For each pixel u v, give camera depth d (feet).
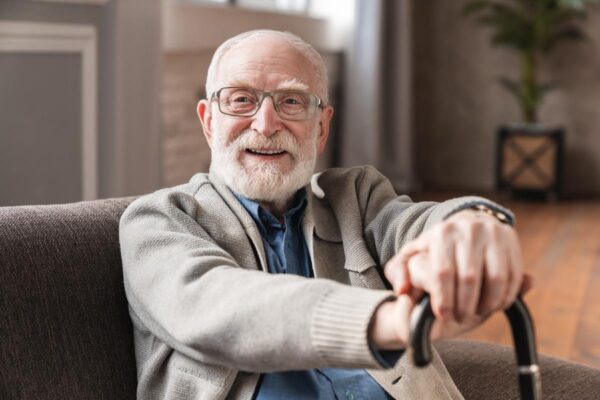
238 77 5.51
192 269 4.55
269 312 3.93
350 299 3.69
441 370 5.62
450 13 25.88
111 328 5.17
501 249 3.44
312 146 5.65
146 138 12.74
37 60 10.89
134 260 4.98
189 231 5.15
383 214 5.72
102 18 11.85
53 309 4.92
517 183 24.11
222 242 5.32
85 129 11.71
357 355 3.57
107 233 5.41
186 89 16.93
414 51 26.37
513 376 5.87
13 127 10.61
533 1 23.56
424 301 3.40
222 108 5.57
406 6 23.76
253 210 5.59
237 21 18.01
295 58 5.62
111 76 11.98
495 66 25.66
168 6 15.12
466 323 3.54
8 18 10.35
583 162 24.98
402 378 5.31
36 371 4.74
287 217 5.66
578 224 20.94
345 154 23.59
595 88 24.58
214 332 4.16
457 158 26.45
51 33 10.95
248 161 5.55
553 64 24.81
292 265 5.55
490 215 4.57
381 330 3.52
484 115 25.96
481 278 3.41
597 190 24.95
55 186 11.34
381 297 3.61
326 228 5.79
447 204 5.01
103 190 12.15
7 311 4.74
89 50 11.66
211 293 4.33
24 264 4.91
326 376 5.20
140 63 12.49
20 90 10.67
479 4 24.12
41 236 5.08
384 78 23.93
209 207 5.43
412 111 25.26
